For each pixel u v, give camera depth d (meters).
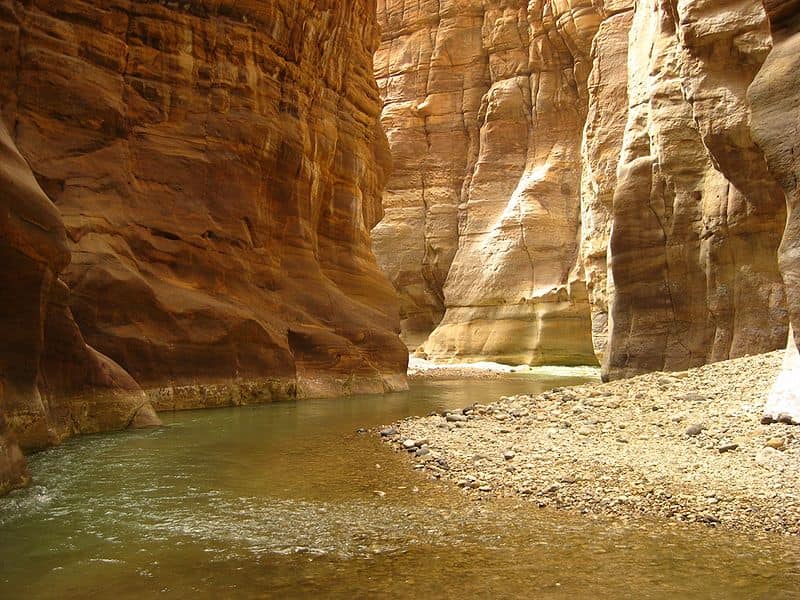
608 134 32.53
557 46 43.66
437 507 6.95
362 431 12.01
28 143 14.23
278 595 4.65
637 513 6.63
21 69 14.22
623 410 11.99
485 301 43.06
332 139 22.83
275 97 19.83
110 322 14.52
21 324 8.95
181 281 16.67
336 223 23.53
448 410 15.30
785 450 8.41
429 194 48.78
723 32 16.59
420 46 50.28
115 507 6.82
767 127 9.01
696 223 18.97
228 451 10.05
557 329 40.38
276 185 19.94
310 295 20.56
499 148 45.75
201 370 16.06
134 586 4.78
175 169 16.98
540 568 5.20
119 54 16.08
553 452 9.16
